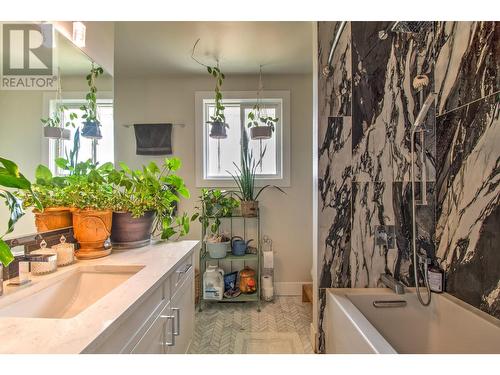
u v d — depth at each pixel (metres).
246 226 2.68
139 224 1.52
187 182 2.69
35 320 0.71
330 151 1.68
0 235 1.02
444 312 1.47
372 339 1.07
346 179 1.68
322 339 1.70
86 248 1.28
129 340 0.85
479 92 1.34
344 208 1.68
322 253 1.69
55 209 1.28
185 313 1.50
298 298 2.64
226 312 2.34
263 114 2.75
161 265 1.19
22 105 1.18
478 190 1.34
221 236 2.47
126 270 1.18
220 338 1.94
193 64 2.41
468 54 1.41
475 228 1.36
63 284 1.06
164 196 1.65
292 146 2.70
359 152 1.68
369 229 1.69
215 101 2.65
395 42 1.67
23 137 1.17
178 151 2.69
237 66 2.46
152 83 2.68
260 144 2.77
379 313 1.56
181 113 2.68
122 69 2.50
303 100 2.68
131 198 1.52
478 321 1.27
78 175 1.45
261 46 2.12
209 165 2.78
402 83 1.68
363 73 1.68
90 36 1.57
